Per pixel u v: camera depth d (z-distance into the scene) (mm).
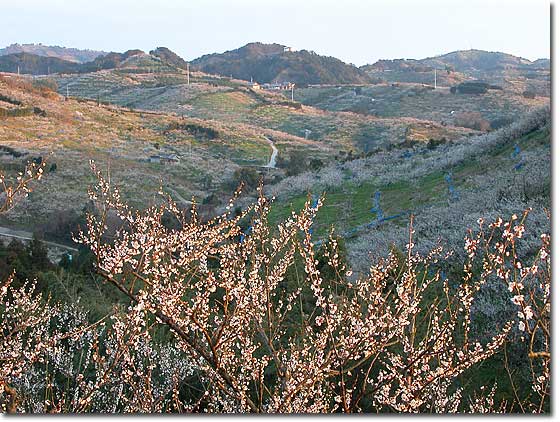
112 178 42562
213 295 7277
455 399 6316
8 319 8273
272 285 5941
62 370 7441
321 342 5375
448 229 16875
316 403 5348
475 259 11984
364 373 6621
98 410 6992
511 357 8148
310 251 5887
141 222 5633
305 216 6070
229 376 4926
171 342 8484
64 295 11594
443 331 5727
